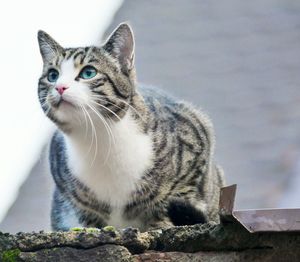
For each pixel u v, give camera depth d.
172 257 5.61
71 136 9.08
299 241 5.51
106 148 8.88
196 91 17.38
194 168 9.13
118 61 9.30
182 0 21.16
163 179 8.88
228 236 5.55
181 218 8.71
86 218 9.16
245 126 16.25
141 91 9.98
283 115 16.47
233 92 17.28
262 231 5.32
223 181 10.09
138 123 9.09
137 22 20.31
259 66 18.08
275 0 20.52
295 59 18.27
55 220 9.48
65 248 5.52
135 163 8.84
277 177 14.88
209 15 20.30
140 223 8.97
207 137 9.66
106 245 5.55
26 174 17.25
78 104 8.81
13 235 5.55
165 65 18.42
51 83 9.13
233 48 18.84
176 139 9.20
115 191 8.84
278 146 15.66
